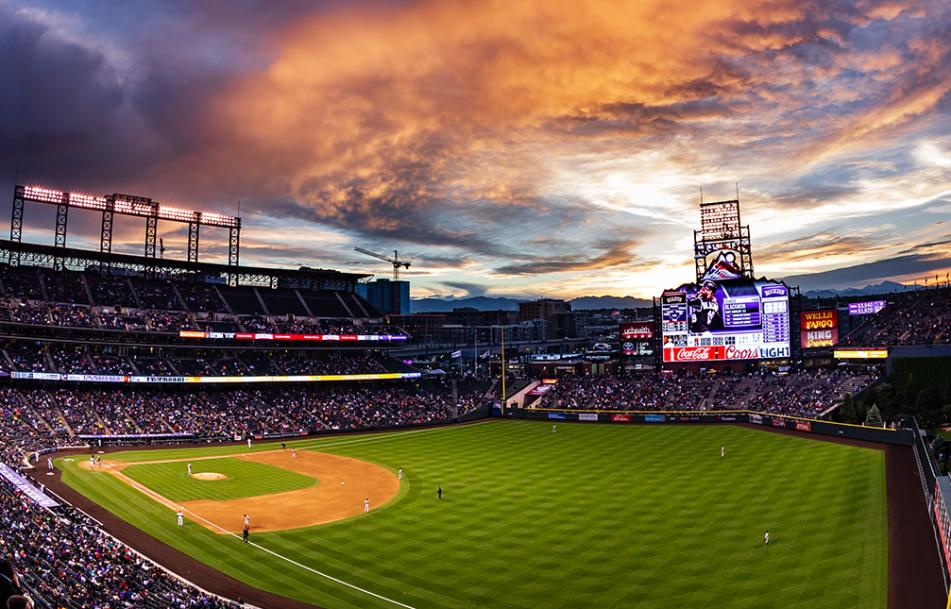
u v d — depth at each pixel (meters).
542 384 133.25
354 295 150.62
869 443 76.06
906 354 94.31
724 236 114.94
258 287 138.50
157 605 32.53
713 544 45.28
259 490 65.00
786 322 106.25
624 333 127.56
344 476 71.88
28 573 31.12
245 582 40.44
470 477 69.81
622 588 38.53
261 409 110.88
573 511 54.88
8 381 95.00
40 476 66.75
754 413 98.25
